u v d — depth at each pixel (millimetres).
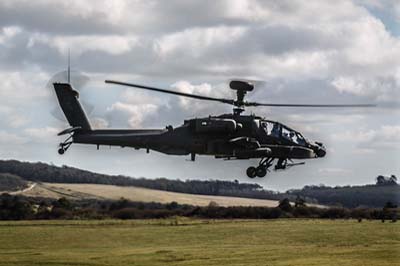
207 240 92375
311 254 76250
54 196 132625
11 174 145000
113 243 89250
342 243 87188
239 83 50875
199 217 122188
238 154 51469
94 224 106750
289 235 96312
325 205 139375
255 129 51438
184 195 133125
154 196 128625
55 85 55594
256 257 74125
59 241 90188
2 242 88625
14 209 116500
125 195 128375
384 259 71688
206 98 50812
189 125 52500
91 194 131125
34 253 79125
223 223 112500
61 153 55406
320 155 52969
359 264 67812
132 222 110562
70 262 71375
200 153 52250
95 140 54562
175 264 69188
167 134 52938
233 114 51812
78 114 55219
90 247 85125
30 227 102938
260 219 122688
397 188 154375
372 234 96500
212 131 51500
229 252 79062
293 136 52125
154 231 100625
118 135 54344
